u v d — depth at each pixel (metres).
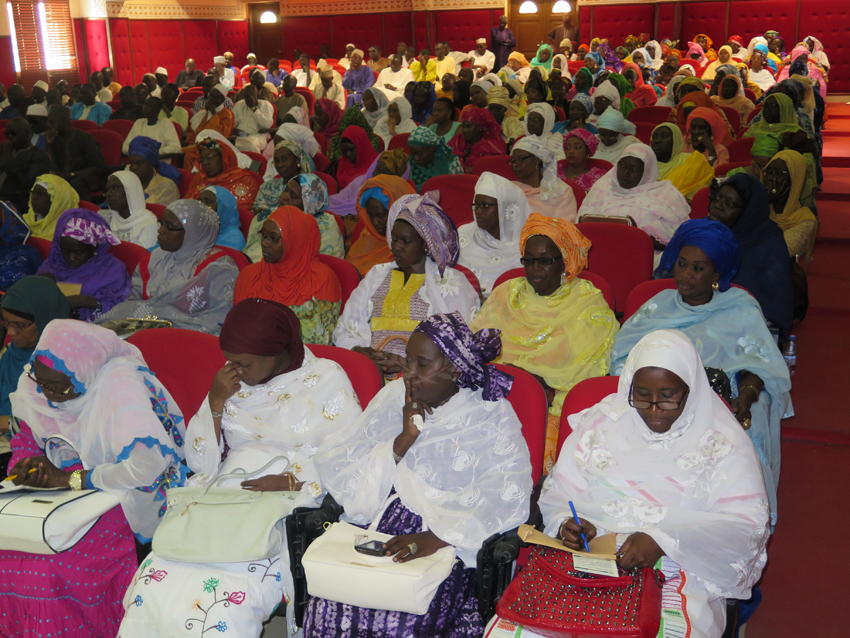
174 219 3.89
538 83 10.60
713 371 2.67
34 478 2.44
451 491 2.31
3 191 7.38
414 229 3.30
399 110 9.26
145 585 2.25
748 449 2.17
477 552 2.19
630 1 19.16
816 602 2.71
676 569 2.16
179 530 2.30
